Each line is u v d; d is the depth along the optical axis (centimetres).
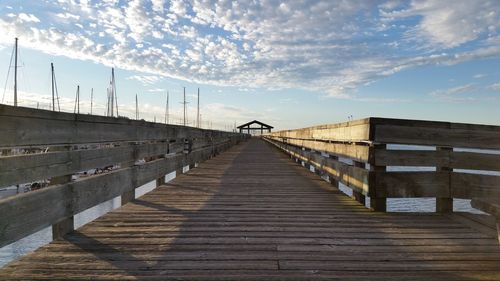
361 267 257
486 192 417
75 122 334
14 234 248
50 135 295
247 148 2234
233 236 331
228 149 2034
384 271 250
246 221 387
